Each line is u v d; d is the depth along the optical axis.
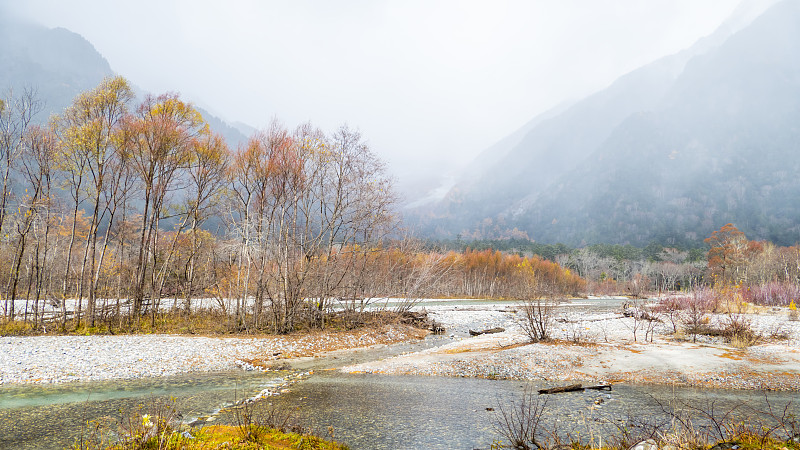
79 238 45.16
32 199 27.67
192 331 27.05
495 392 15.28
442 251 38.25
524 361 19.53
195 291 32.97
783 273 71.75
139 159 28.97
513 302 66.75
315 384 16.42
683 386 16.03
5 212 27.47
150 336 24.83
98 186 26.75
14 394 14.59
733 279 74.69
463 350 23.16
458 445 10.12
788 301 43.50
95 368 18.14
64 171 27.12
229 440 8.46
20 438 10.34
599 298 88.31
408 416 12.41
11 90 27.11
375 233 30.89
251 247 27.23
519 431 10.92
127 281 36.62
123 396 14.47
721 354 20.06
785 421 11.47
